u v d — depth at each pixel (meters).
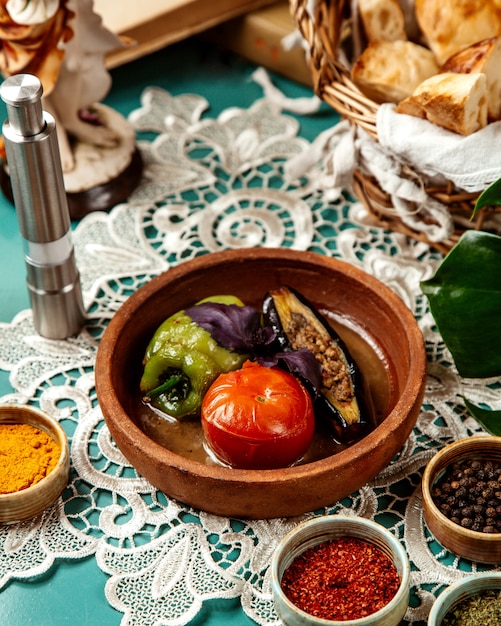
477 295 0.98
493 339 0.98
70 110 1.19
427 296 0.98
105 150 1.22
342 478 0.95
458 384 1.07
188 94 1.33
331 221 1.21
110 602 0.94
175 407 1.01
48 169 1.02
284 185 1.24
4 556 0.96
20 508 0.96
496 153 1.03
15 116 0.99
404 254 1.17
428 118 1.06
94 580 0.96
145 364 1.03
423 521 0.98
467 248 0.97
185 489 0.95
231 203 1.22
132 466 1.01
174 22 1.30
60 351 1.10
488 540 0.93
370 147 1.10
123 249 1.18
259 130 1.29
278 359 1.00
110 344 1.02
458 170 1.04
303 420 0.97
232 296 1.06
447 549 0.96
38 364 1.09
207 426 0.97
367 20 1.12
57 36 1.11
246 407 0.96
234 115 1.31
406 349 1.02
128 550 0.97
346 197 1.23
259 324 1.02
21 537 0.97
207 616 0.94
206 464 0.99
